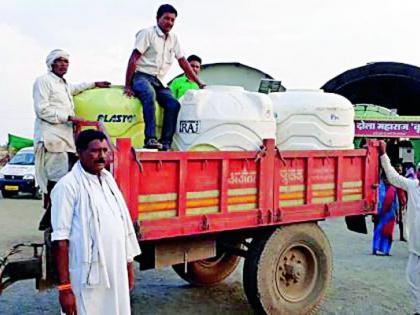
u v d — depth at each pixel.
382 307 6.68
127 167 4.71
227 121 5.75
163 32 6.15
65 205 3.79
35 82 5.42
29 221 13.53
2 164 31.98
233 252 6.27
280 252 6.03
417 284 6.30
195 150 5.69
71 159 5.55
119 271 3.87
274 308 5.98
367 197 6.84
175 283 7.80
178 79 7.67
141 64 6.05
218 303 6.84
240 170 5.59
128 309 3.93
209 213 5.36
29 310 6.46
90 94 5.85
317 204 6.25
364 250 10.45
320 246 6.40
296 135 6.81
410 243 6.34
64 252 3.80
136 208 4.80
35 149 5.52
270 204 5.82
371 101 26.36
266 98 6.09
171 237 5.28
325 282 6.46
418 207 6.26
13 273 4.55
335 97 6.99
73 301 3.90
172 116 5.93
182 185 5.14
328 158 6.35
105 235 3.80
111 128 5.73
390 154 20.39
